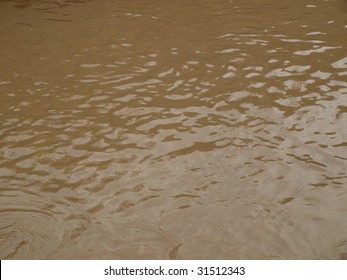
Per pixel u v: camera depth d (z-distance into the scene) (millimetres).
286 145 4133
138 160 4012
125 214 3514
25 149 4148
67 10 6488
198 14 6363
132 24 6117
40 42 5746
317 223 3400
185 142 4195
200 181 3785
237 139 4215
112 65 5305
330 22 6129
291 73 5105
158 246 3262
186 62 5332
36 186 3771
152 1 6734
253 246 3244
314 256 3166
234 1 6723
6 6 6613
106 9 6508
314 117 4449
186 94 4824
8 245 3281
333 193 3645
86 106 4676
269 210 3512
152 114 4551
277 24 6090
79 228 3406
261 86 4910
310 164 3924
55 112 4594
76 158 4043
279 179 3783
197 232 3357
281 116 4477
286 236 3311
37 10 6504
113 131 4344
